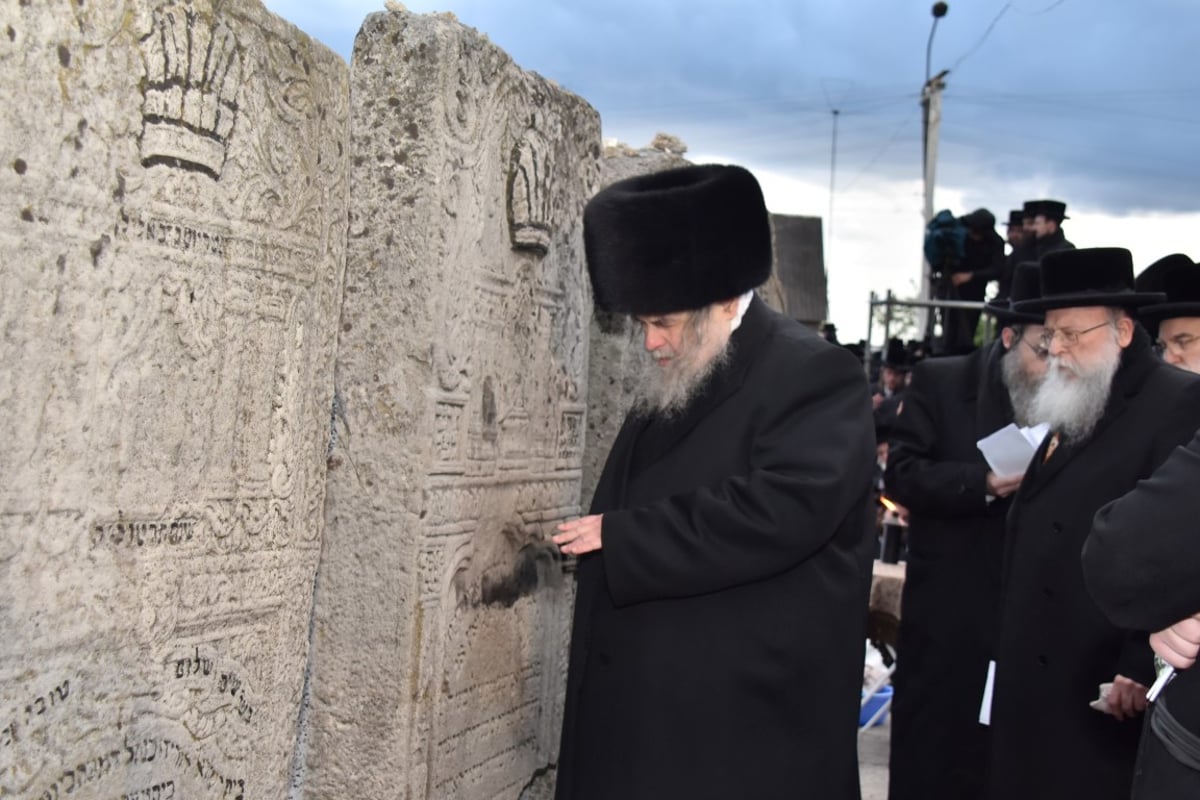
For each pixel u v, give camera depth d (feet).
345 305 9.45
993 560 12.49
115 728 7.45
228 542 8.27
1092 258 10.89
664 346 9.81
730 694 9.21
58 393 6.83
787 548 9.02
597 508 10.23
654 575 9.16
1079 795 10.27
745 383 9.63
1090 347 10.87
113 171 7.03
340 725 9.45
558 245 11.48
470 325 9.85
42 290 6.66
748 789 9.13
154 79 7.26
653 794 9.15
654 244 9.43
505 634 10.96
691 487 9.55
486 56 9.87
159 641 7.74
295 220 8.63
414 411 9.30
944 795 12.44
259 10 8.07
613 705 9.48
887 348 36.35
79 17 6.73
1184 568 6.56
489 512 10.46
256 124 8.13
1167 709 6.87
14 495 6.63
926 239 32.68
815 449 9.14
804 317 85.87
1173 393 10.74
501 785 11.12
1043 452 11.34
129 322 7.24
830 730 9.38
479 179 9.89
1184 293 12.80
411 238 9.29
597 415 13.73
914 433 13.44
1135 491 6.95
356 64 9.43
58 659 7.01
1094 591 6.94
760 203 9.72
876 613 18.24
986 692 11.66
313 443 9.10
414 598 9.32
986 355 13.47
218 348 7.98
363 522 9.39
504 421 10.64
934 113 59.11
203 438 7.94
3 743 6.69
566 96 11.44
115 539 7.32
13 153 6.41
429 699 9.65
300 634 9.16
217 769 8.36
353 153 9.41
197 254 7.72
